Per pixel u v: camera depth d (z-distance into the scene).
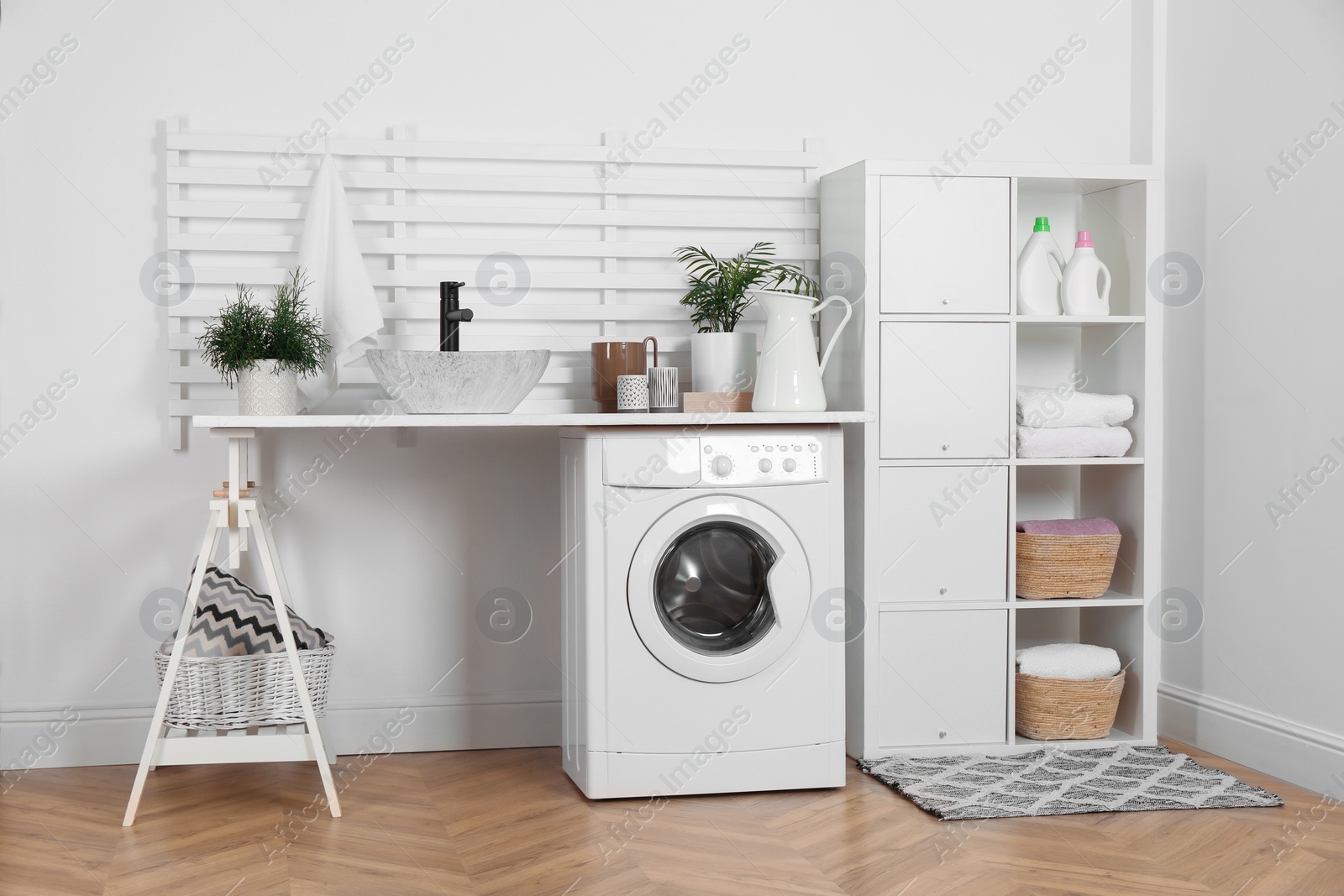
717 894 1.81
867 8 2.90
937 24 2.92
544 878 1.89
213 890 1.83
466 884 1.86
